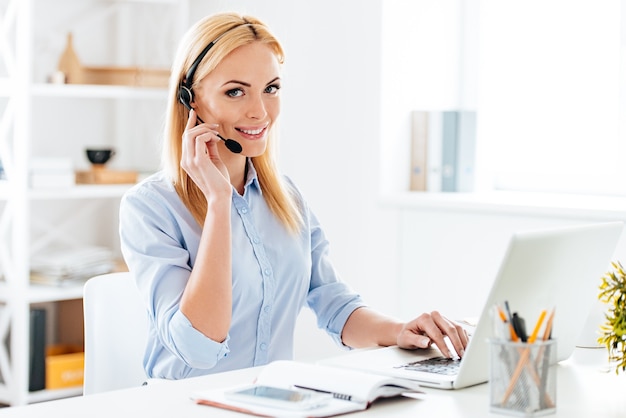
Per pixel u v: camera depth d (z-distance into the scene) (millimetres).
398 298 3947
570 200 3621
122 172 4402
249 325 2434
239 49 2359
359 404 1666
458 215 3727
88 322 2418
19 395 4039
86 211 4762
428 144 4031
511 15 4020
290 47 4293
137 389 1824
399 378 1840
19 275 4020
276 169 2561
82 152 4781
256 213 2498
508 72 4051
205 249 2186
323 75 4176
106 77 4559
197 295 2146
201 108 2408
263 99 2408
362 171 4047
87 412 1659
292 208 2564
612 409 1686
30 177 4070
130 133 4902
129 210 2355
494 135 4109
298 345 4371
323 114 4184
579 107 3869
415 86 4074
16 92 3990
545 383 1629
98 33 4770
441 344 2107
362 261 4074
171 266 2256
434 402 1719
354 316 2482
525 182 4031
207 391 1755
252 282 2416
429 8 4082
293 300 2527
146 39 4871
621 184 3760
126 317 2465
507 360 1623
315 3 4184
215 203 2219
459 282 3736
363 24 4000
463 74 4164
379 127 3965
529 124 4012
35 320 4145
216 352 2158
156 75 4527
